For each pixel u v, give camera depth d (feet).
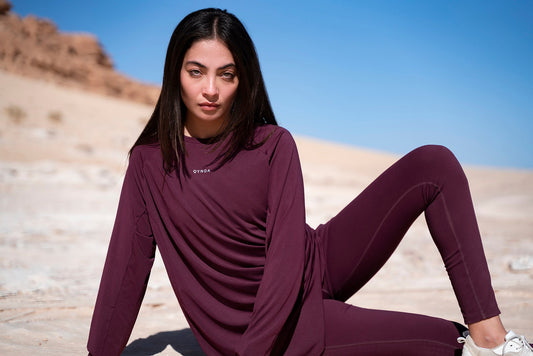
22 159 60.18
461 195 6.23
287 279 6.23
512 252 20.08
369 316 6.48
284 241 6.35
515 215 41.11
